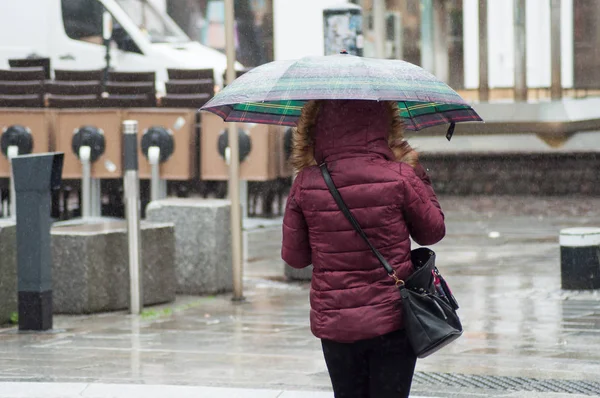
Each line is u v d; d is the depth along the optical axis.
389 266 10.98
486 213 44.09
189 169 38.69
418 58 49.78
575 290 26.61
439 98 11.68
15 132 39.00
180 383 16.95
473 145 48.91
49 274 22.66
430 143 49.72
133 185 24.64
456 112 12.96
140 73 39.84
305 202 11.23
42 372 18.16
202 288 27.55
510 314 23.58
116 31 45.16
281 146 39.25
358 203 11.00
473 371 17.81
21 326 22.55
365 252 11.00
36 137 39.09
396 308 10.99
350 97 11.00
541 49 47.78
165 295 26.30
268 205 43.31
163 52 44.97
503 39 48.47
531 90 48.38
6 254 23.48
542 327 21.97
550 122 47.28
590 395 15.84
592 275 26.61
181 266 27.67
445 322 10.95
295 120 13.33
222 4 51.69
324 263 11.14
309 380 17.22
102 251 24.95
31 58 42.41
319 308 11.19
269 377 17.53
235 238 26.39
